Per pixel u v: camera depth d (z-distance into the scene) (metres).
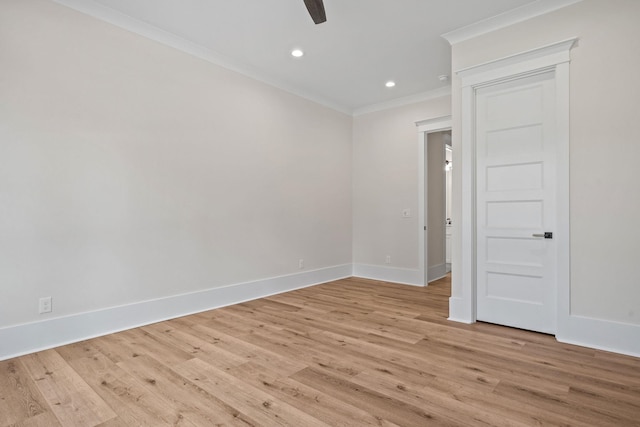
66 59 2.66
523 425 1.62
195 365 2.27
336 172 5.30
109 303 2.89
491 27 3.01
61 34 2.63
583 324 2.58
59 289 2.62
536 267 2.87
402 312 3.52
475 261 3.18
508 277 3.02
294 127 4.61
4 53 2.38
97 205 2.83
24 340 2.45
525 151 2.92
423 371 2.18
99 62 2.83
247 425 1.63
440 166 5.60
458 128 3.23
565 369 2.19
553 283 2.79
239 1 2.74
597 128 2.53
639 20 2.38
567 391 1.92
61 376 2.11
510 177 3.00
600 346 2.51
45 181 2.56
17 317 2.44
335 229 5.29
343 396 1.88
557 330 2.70
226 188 3.80
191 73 3.47
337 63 3.88
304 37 3.32
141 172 3.10
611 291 2.48
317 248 4.98
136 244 3.06
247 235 4.02
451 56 3.48
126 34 3.00
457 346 2.59
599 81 2.52
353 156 5.62
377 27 3.13
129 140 3.02
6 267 2.39
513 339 2.72
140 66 3.09
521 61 2.86
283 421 1.65
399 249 5.10
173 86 3.33
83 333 2.73
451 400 1.83
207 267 3.62
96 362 2.31
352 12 2.89
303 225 4.75
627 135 2.42
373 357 2.39
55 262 2.61
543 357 2.38
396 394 1.90
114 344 2.63
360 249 5.54
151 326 3.06
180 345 2.62
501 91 3.04
